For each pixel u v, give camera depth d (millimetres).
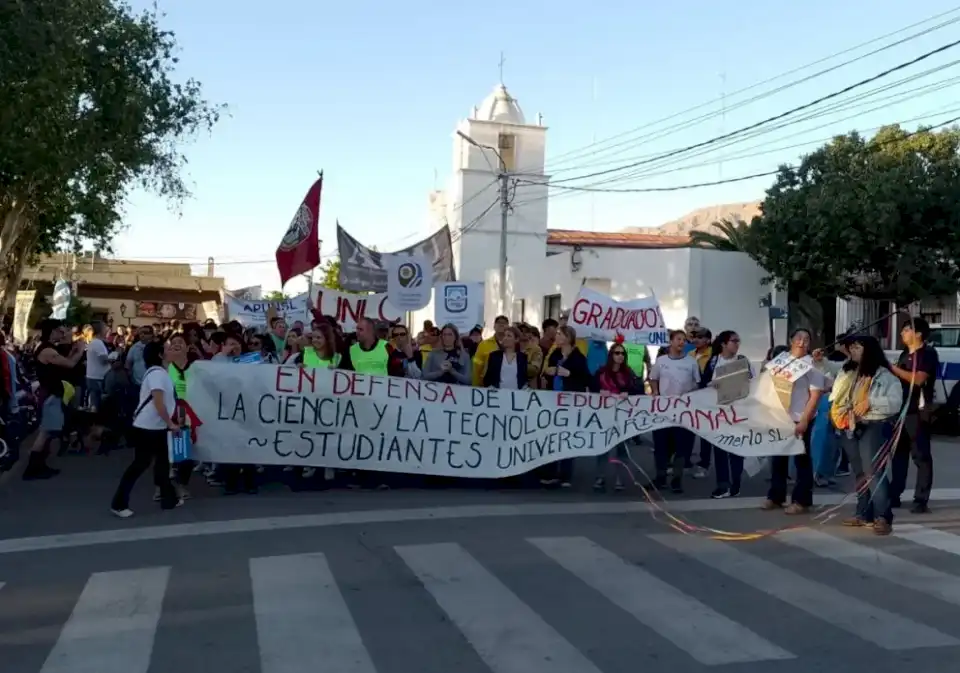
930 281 21109
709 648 5586
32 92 14438
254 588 6754
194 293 51688
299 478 11680
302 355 11852
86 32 16531
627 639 5727
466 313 17219
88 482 11375
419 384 11000
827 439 11664
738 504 10461
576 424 11023
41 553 7855
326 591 6684
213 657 5371
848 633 5914
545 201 40719
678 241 43406
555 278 29359
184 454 10062
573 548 8086
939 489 11672
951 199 20656
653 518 9555
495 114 41188
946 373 18766
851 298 23578
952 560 7938
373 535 8492
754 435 10352
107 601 6445
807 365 10148
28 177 17703
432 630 5855
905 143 27750
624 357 11656
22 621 6031
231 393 10570
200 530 8695
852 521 9383
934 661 5406
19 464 12891
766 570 7496
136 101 18141
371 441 10891
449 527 8875
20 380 14586
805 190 22703
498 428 11000
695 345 13414
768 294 23266
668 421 10836
